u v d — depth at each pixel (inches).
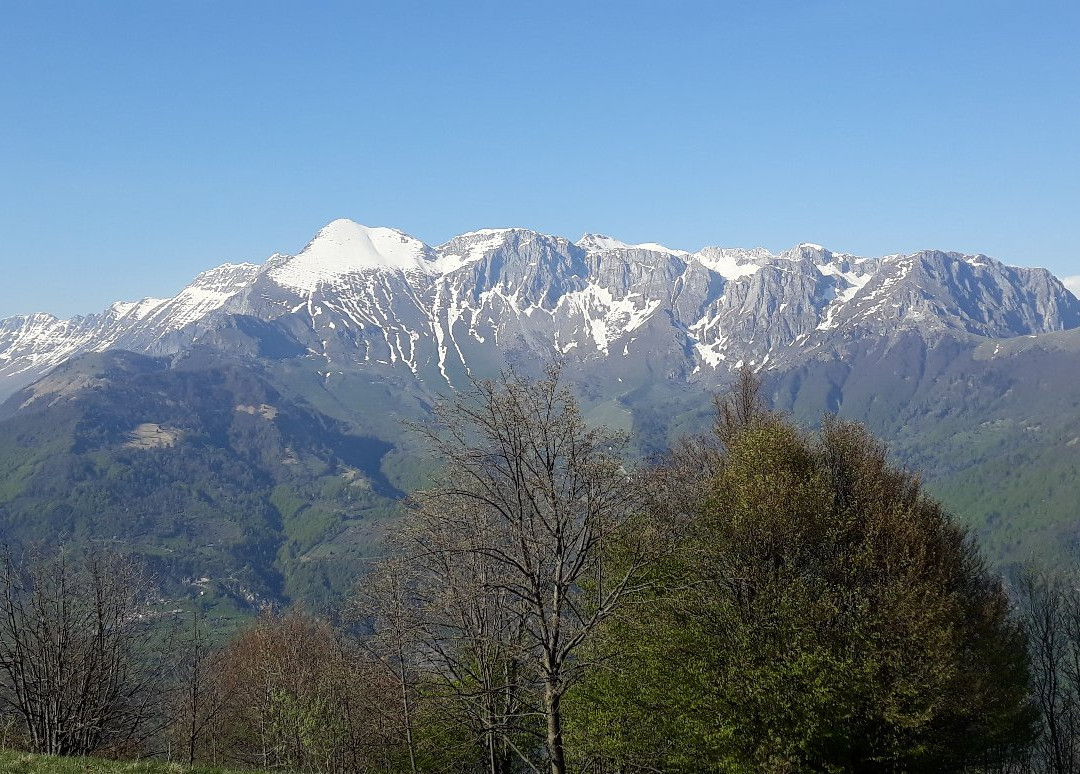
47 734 1535.4
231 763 2415.1
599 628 1145.4
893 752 1309.1
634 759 1307.8
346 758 1771.7
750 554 1434.5
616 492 1053.2
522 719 1362.0
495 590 1074.7
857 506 1568.7
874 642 1350.9
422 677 1364.4
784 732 1254.9
